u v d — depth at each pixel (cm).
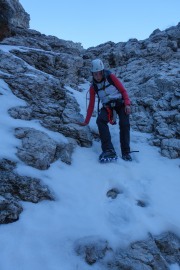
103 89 529
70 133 546
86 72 1089
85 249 321
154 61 1098
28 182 383
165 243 355
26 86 637
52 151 456
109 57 1197
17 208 342
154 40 1241
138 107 731
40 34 1320
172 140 580
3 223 324
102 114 522
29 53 873
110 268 313
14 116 530
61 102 648
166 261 339
